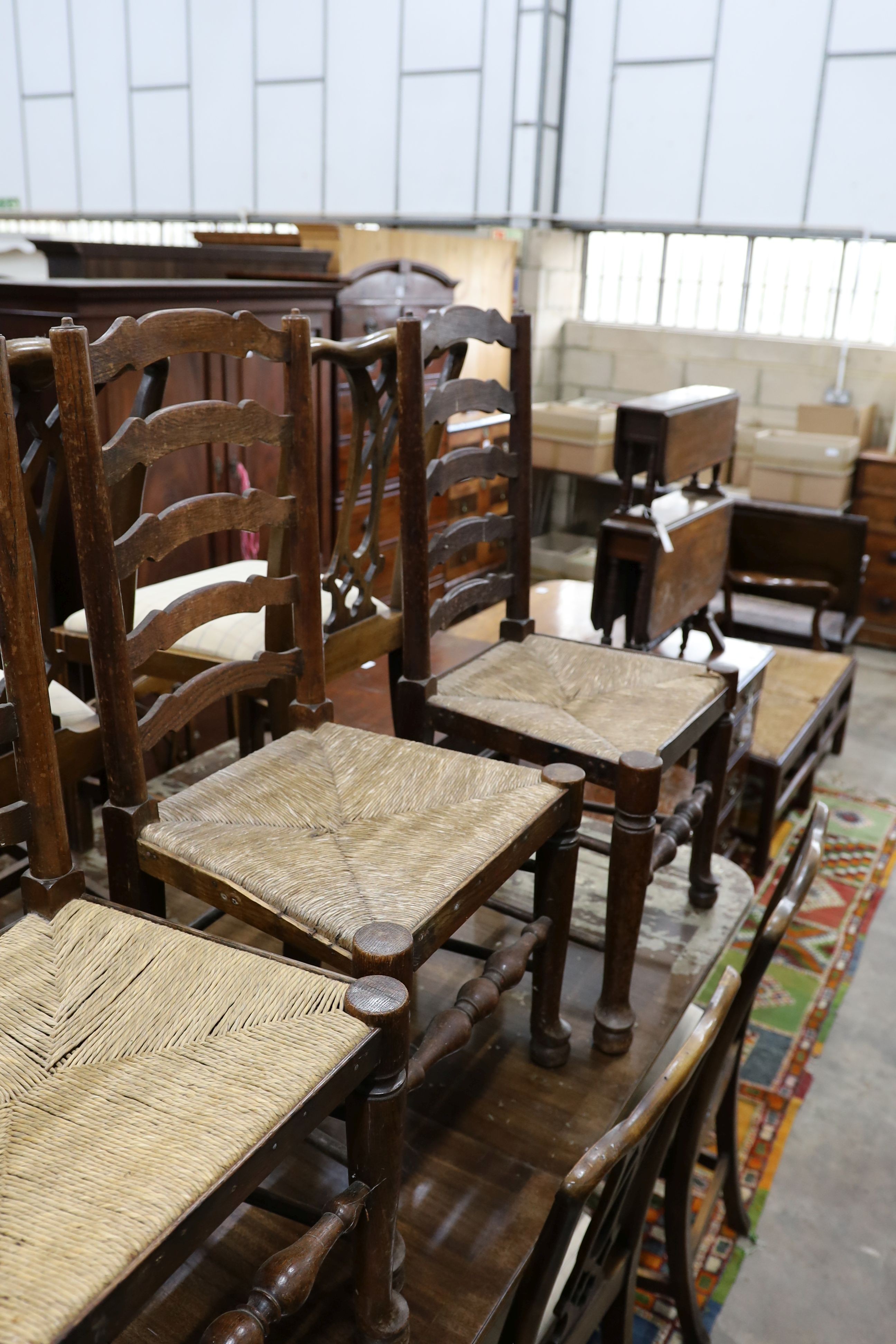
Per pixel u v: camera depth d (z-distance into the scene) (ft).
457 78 16.93
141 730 3.86
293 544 4.52
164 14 19.33
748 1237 5.90
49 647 3.97
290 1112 2.61
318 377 10.50
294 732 4.74
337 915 3.33
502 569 6.14
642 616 8.11
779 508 13.17
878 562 15.52
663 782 8.25
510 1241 3.77
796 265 16.34
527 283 17.13
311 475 4.49
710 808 5.78
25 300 7.06
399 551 5.59
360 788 4.22
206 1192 2.37
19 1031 2.91
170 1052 2.83
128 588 3.96
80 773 4.13
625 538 8.02
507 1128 4.31
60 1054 2.83
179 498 8.35
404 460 5.01
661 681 5.56
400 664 5.81
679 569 8.39
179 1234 2.30
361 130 18.08
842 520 12.80
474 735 5.08
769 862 9.86
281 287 9.02
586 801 7.13
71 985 3.11
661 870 6.40
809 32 14.79
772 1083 7.14
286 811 4.02
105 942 3.30
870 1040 7.64
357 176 18.37
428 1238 3.77
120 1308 2.16
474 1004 3.89
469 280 14.76
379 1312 3.18
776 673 11.19
